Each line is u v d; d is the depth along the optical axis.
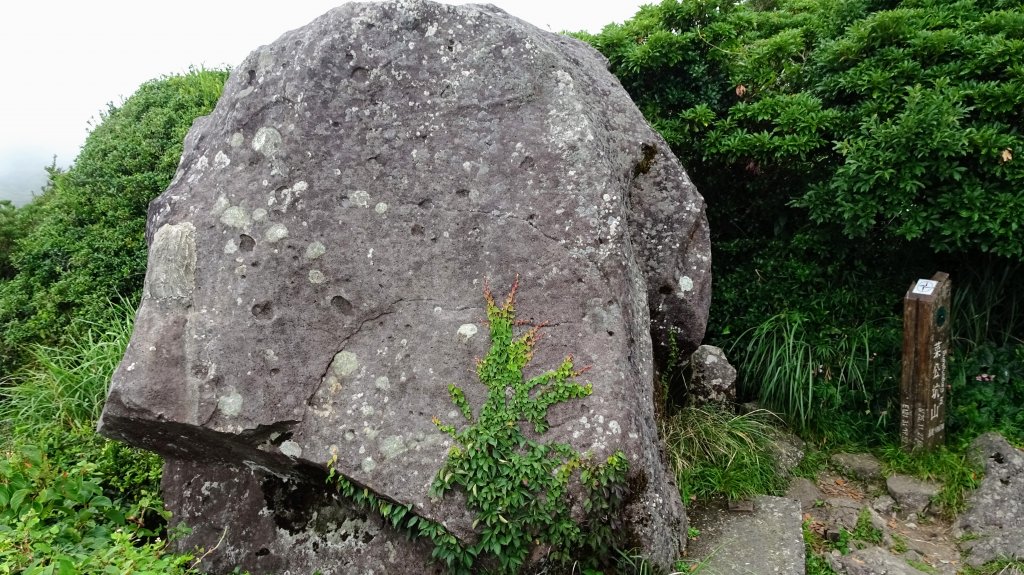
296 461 2.76
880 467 3.88
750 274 4.69
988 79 4.00
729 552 3.06
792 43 4.85
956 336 4.26
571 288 2.82
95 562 2.36
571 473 2.61
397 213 2.93
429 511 2.62
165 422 2.72
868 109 4.11
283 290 2.83
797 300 4.47
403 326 2.84
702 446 3.80
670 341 3.78
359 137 2.96
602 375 2.71
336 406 2.77
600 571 2.69
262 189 2.91
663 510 2.85
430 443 2.69
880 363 4.24
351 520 2.88
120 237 5.03
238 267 2.85
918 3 4.52
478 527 2.60
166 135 5.55
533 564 2.62
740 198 4.92
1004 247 3.67
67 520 2.72
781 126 4.37
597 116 3.33
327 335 2.83
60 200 5.47
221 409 2.72
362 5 3.06
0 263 5.91
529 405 2.69
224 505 3.00
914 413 3.77
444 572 2.73
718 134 4.59
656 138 3.76
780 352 4.27
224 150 3.01
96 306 4.75
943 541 3.37
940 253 4.35
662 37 4.80
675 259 3.69
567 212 2.90
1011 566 3.06
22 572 2.28
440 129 2.99
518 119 3.00
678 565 2.88
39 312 4.84
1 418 4.13
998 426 3.86
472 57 3.04
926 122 3.67
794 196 4.62
